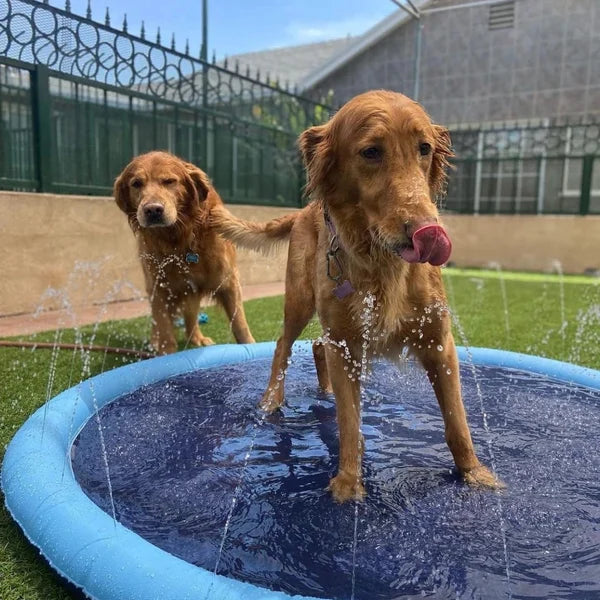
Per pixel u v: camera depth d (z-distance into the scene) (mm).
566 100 6828
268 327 2680
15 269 2777
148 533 912
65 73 3039
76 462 1169
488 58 7234
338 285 1115
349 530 928
